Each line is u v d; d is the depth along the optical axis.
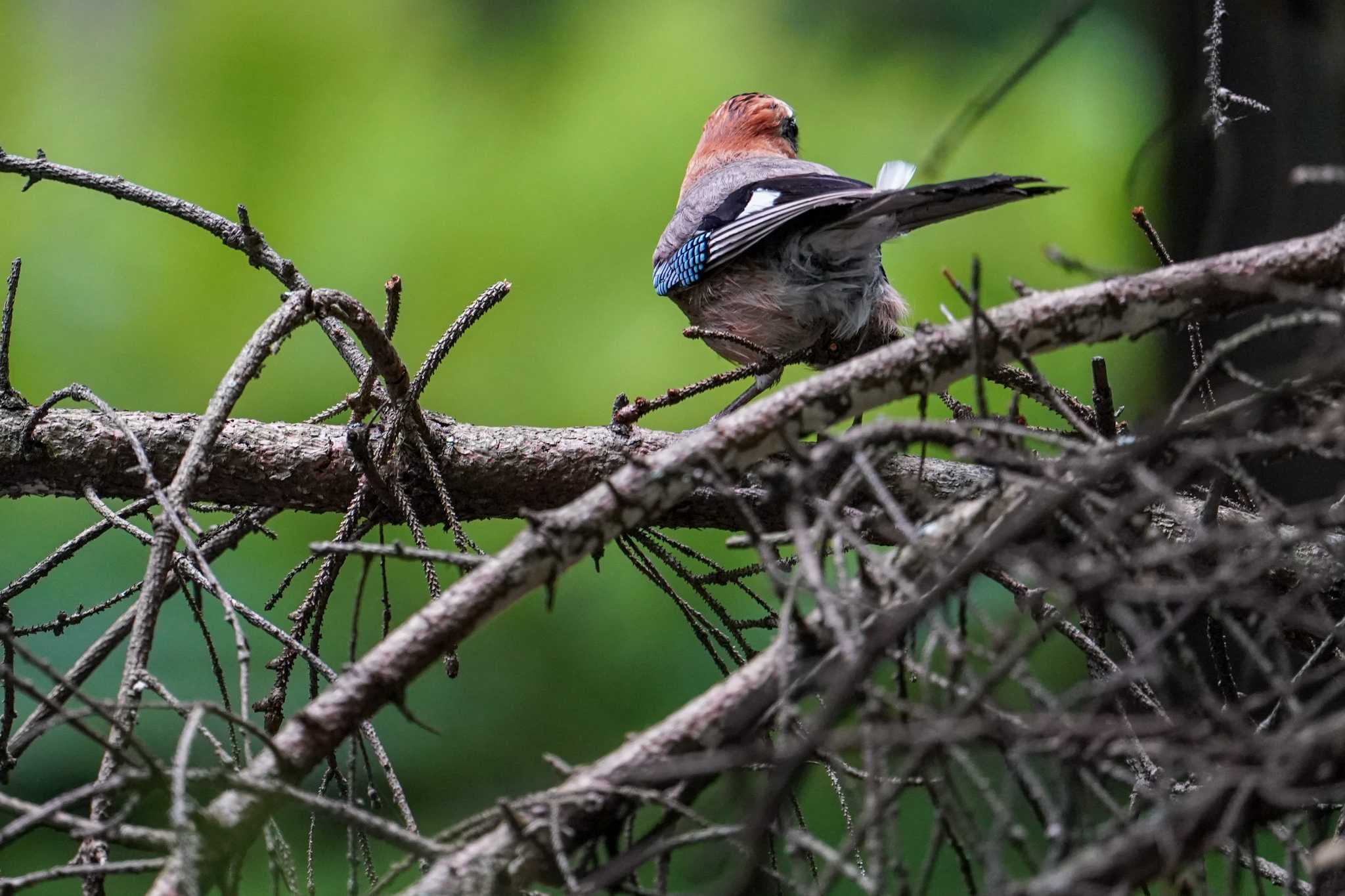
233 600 5.23
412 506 6.97
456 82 15.32
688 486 4.69
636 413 6.97
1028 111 14.61
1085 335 5.08
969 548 4.39
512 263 13.98
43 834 10.20
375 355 5.93
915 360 4.92
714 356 13.29
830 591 4.16
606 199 14.28
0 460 6.80
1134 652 5.01
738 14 15.38
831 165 14.77
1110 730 3.54
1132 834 3.42
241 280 13.94
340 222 14.24
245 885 9.12
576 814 4.17
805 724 4.72
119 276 13.93
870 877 3.62
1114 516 3.96
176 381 13.40
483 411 13.33
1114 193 14.03
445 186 14.48
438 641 4.43
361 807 4.82
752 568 5.72
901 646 4.09
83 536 5.96
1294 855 3.88
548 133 14.87
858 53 15.11
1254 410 4.28
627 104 14.82
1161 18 11.47
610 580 12.13
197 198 14.42
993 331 4.59
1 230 14.08
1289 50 9.96
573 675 11.85
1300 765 3.46
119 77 15.34
